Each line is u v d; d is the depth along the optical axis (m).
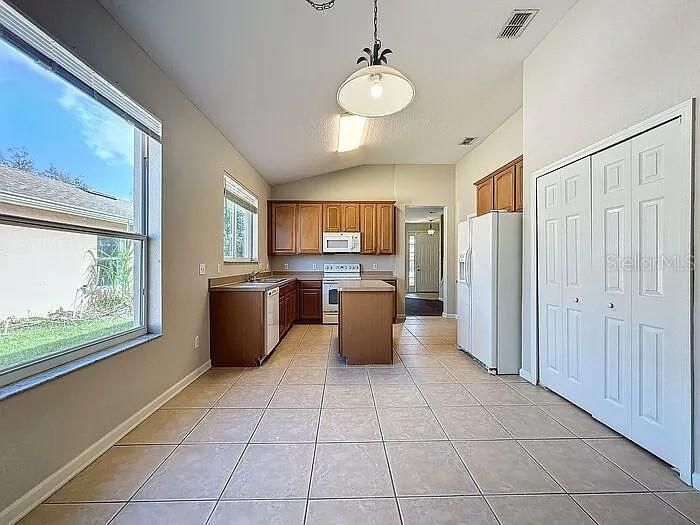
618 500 1.89
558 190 3.28
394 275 7.76
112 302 2.67
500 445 2.46
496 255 3.99
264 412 2.99
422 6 2.83
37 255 2.01
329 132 5.30
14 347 1.86
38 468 1.88
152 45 2.85
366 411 3.01
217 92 3.68
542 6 2.98
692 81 2.04
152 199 3.12
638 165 2.41
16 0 1.76
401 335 6.13
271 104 4.13
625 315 2.53
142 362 2.85
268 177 7.03
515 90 4.38
